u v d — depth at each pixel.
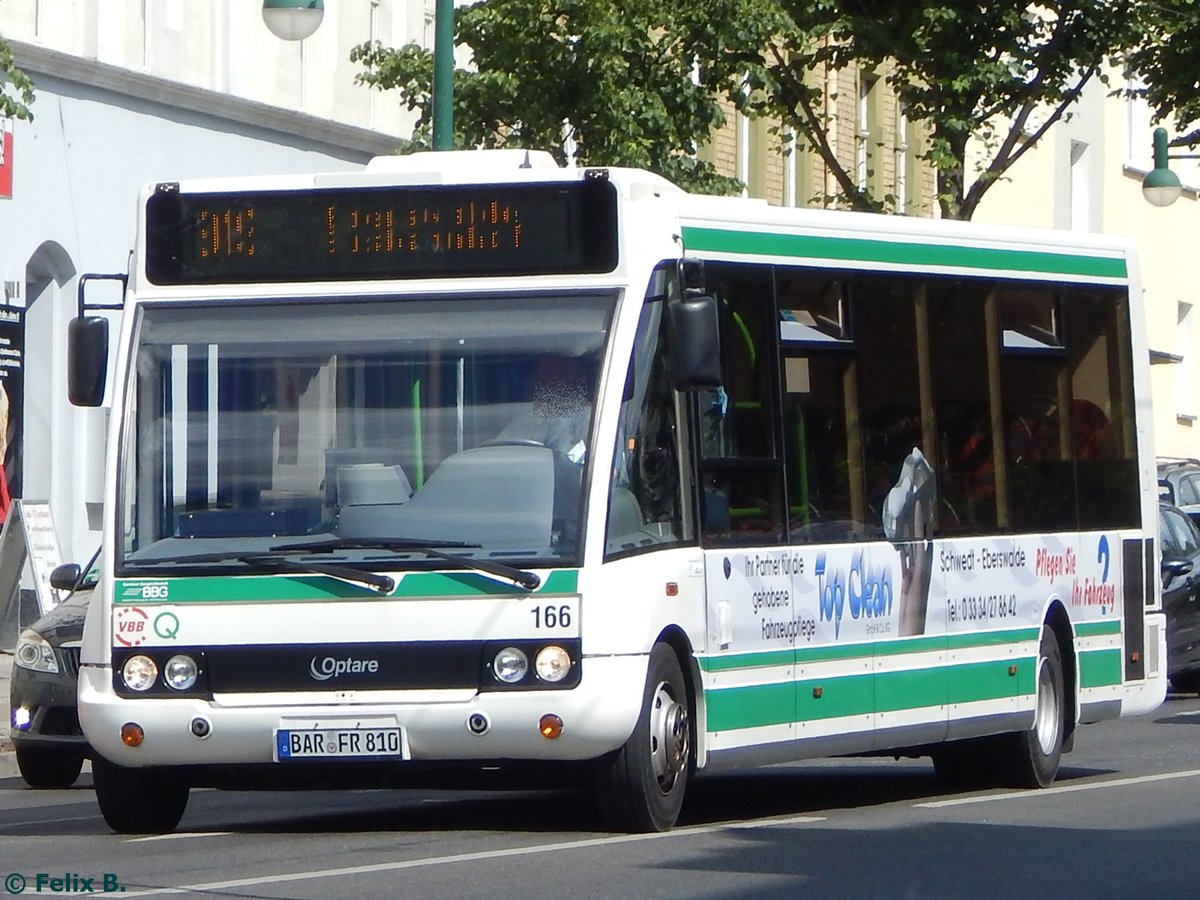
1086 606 29.36
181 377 22.34
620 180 22.20
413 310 22.23
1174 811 25.23
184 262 22.64
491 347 22.05
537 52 45.56
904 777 30.53
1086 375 29.36
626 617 21.52
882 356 25.83
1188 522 46.50
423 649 21.41
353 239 22.42
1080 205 98.38
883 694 25.52
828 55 53.19
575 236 22.20
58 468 55.31
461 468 21.78
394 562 21.50
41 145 53.03
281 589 21.58
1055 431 28.73
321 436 22.03
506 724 21.25
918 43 51.41
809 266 24.89
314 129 63.31
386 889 18.55
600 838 22.05
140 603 21.83
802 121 53.91
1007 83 51.59
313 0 40.00
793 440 24.42
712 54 46.53
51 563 46.50
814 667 24.52
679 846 21.42
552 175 22.27
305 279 22.45
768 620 23.84
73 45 54.19
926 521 26.36
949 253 27.05
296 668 21.55
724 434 23.42
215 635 21.67
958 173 52.94
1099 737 36.88
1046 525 28.53
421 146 47.50
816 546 24.61
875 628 25.45
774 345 24.27
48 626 29.92
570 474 21.62
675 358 21.88
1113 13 52.12
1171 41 54.97
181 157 58.09
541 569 21.39
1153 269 102.38
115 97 55.53
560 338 22.00
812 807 26.09
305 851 21.39
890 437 25.83
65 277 54.62
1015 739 28.14
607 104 45.50
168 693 21.72
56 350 54.75
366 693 21.45
